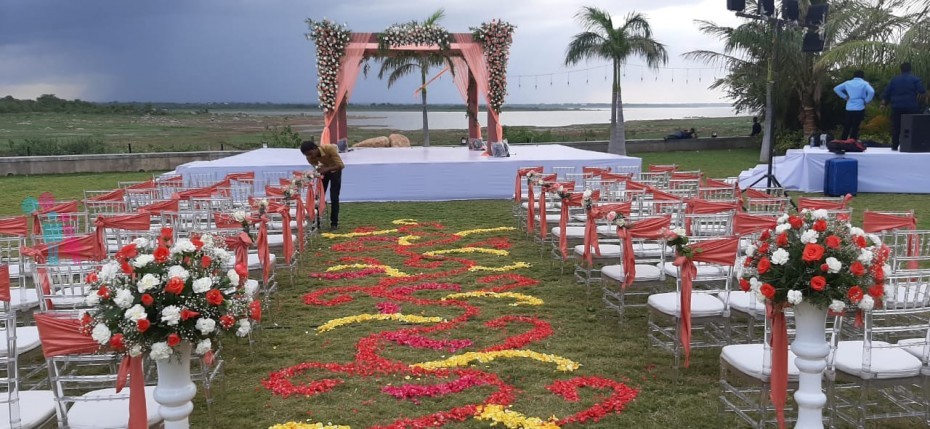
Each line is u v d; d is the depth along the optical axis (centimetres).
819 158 1379
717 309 465
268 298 618
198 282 298
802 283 324
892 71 1869
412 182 1355
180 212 654
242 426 393
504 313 604
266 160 1466
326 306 636
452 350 510
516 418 391
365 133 3825
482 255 848
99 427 312
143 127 4744
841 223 341
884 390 415
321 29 1498
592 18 2200
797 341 342
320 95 1527
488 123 1546
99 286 305
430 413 404
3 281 365
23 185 1669
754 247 352
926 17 1638
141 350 297
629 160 1386
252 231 604
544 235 816
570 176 1231
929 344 352
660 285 551
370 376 463
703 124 5253
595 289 681
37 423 309
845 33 2055
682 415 402
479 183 1370
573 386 439
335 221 1048
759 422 373
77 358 388
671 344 509
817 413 341
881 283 330
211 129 4562
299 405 419
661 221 536
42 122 5153
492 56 1502
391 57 1839
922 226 980
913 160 1325
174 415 312
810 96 2303
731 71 2348
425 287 694
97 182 1727
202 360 388
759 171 1492
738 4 1111
